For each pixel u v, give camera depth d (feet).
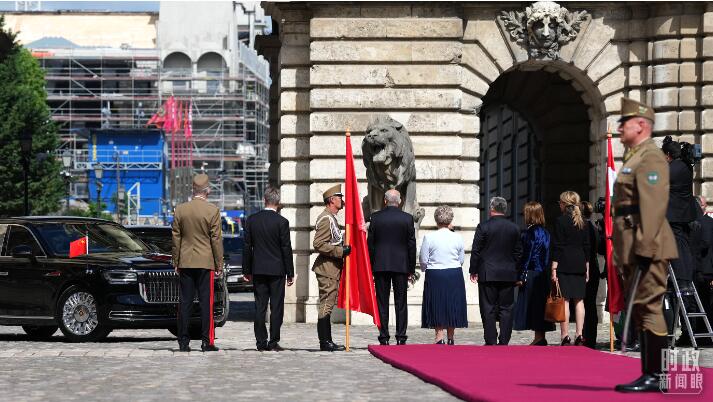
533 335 82.79
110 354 63.41
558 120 118.42
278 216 67.62
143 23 448.65
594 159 99.76
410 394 45.78
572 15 96.43
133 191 370.32
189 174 306.35
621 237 43.45
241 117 402.52
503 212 68.08
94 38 445.78
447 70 94.99
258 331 67.67
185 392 46.50
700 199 77.92
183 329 66.44
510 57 96.12
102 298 74.33
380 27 94.89
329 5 95.04
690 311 69.36
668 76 95.61
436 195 94.89
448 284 68.18
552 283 69.46
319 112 95.50
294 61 97.91
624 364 55.93
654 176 42.75
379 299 68.90
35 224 78.64
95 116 400.47
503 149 142.51
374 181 85.87
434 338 79.30
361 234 68.54
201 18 414.21
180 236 66.85
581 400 41.16
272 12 101.91
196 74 408.87
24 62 289.33
